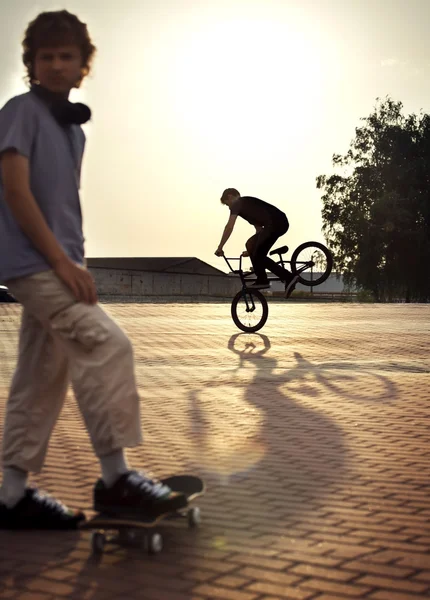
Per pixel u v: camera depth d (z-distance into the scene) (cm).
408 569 296
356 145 6319
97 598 269
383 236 6056
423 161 6197
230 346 1271
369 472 446
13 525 342
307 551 315
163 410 659
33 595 272
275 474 441
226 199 1328
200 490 338
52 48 329
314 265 1393
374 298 6284
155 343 1323
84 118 333
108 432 312
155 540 309
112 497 317
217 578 286
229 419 616
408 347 1240
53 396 342
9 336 1473
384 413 640
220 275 7412
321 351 1186
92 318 313
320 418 619
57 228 328
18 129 319
